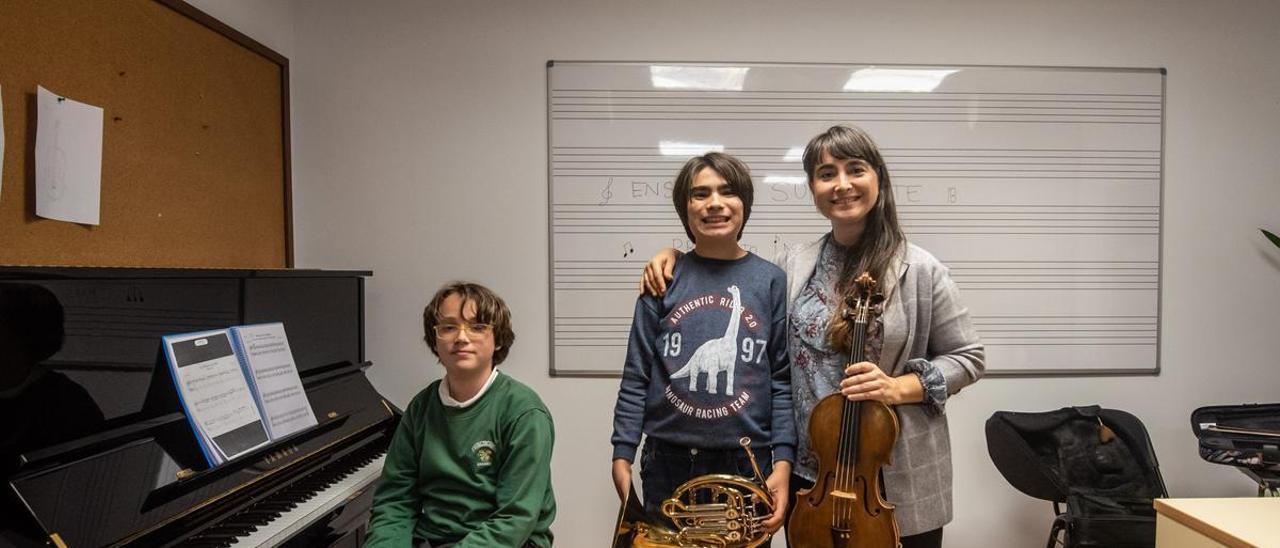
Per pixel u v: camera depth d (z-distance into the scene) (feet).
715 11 7.28
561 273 7.34
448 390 4.76
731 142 7.30
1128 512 6.02
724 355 4.45
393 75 7.33
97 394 3.95
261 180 6.82
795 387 4.69
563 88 7.28
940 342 4.58
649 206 7.31
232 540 4.23
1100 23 7.36
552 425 4.78
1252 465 5.98
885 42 7.33
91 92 4.86
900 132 7.33
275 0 7.01
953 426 7.47
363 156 7.36
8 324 3.54
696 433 4.42
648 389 4.72
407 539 4.46
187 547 4.10
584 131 7.29
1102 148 7.38
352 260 7.40
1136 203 7.41
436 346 4.75
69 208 4.69
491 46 7.30
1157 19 7.37
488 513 4.53
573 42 7.29
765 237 7.36
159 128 5.50
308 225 7.39
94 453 3.86
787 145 7.31
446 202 7.37
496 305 4.79
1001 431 6.49
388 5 7.29
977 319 7.41
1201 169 7.43
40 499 3.48
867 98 7.30
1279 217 7.46
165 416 4.30
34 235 4.46
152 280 4.36
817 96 7.29
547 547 4.64
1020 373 7.43
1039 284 7.41
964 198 7.35
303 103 7.34
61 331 3.79
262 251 6.83
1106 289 7.43
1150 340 7.45
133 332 4.21
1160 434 7.50
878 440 4.08
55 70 4.59
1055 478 6.18
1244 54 7.40
